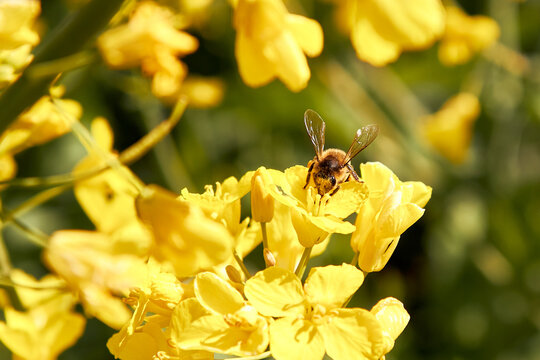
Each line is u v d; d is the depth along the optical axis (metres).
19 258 0.45
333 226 0.31
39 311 0.35
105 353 0.44
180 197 0.32
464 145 0.58
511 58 0.58
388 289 0.58
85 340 0.44
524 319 0.56
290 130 0.57
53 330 0.34
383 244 0.31
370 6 0.30
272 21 0.31
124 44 0.31
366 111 0.56
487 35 0.56
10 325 0.34
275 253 0.32
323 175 0.33
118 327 0.32
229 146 0.56
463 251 0.58
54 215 0.47
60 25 0.32
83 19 0.31
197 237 0.30
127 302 0.32
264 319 0.31
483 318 0.57
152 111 0.51
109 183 0.34
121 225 0.34
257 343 0.30
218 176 0.54
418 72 0.61
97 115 0.49
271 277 0.31
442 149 0.58
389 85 0.58
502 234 0.58
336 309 0.30
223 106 0.56
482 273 0.57
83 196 0.35
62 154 0.48
